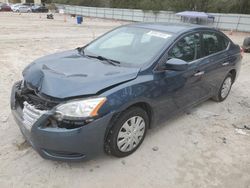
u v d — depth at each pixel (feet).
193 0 134.41
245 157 11.66
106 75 10.16
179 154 11.50
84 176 9.78
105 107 9.18
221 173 10.49
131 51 12.36
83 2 189.37
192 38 13.55
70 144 8.89
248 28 98.58
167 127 13.73
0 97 16.28
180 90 12.63
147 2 141.28
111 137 10.03
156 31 13.14
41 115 8.91
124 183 9.57
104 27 84.64
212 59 14.84
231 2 123.13
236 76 18.57
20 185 9.17
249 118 15.71
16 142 11.57
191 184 9.77
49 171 9.92
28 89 9.99
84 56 12.66
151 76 10.96
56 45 38.42
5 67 23.50
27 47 34.96
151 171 10.29
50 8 182.50
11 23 75.41
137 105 10.78
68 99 8.95
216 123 14.66
